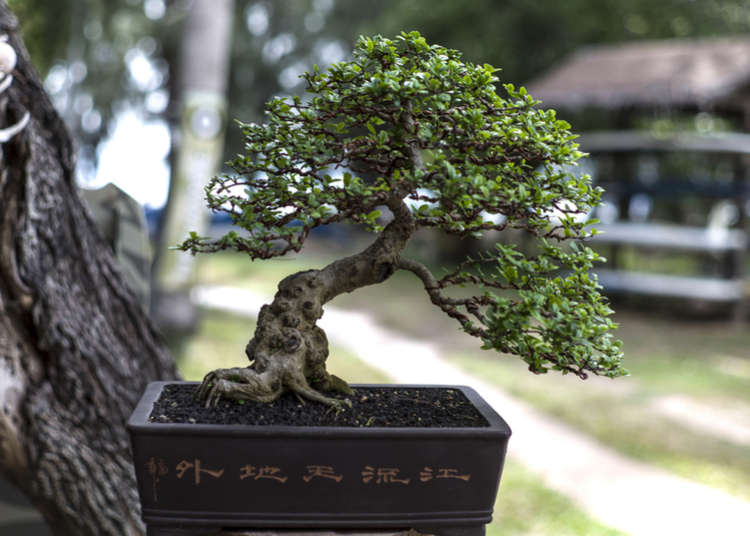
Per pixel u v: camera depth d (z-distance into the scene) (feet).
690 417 20.30
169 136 27.91
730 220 39.24
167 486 4.36
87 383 6.77
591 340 4.67
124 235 8.32
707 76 36.42
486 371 25.09
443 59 4.65
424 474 4.46
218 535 4.45
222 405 4.90
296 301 5.20
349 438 4.35
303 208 4.75
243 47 66.74
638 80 37.93
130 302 7.41
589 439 18.26
